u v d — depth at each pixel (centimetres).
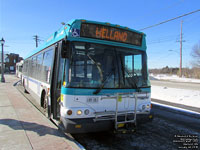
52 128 486
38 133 446
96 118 379
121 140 460
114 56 436
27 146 370
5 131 457
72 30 395
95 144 428
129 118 420
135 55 478
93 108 387
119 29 454
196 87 2048
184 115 752
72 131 356
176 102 1053
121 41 457
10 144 379
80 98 374
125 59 454
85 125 363
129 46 470
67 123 354
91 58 403
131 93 439
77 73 382
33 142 391
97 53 414
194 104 976
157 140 466
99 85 398
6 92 1214
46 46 638
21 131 457
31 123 526
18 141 395
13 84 1862
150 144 438
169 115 748
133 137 485
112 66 427
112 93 411
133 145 430
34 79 826
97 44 418
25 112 659
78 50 393
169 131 542
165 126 593
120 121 405
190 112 775
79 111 369
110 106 408
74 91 370
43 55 665
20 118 577
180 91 1583
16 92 1235
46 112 570
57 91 462
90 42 410
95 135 488
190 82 3070
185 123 628
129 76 451
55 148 362
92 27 417
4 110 685
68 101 367
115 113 399
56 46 500
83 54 396
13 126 496
